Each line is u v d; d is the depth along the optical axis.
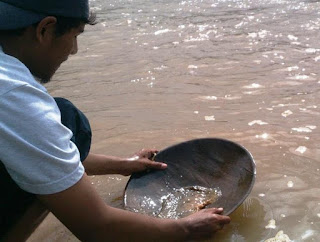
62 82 3.40
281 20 5.00
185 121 2.55
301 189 1.82
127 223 1.24
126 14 5.91
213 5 6.14
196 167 1.88
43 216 1.35
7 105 1.06
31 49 1.20
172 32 4.81
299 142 2.21
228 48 4.04
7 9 1.14
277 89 2.95
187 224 1.36
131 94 3.05
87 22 1.28
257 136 2.30
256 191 1.82
